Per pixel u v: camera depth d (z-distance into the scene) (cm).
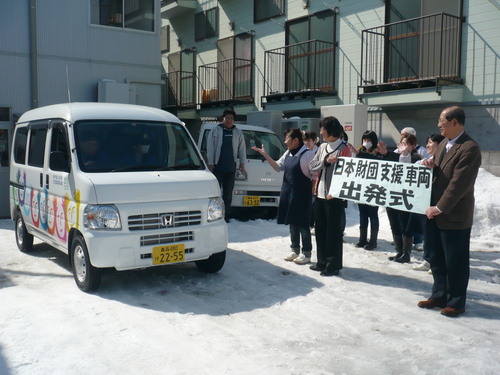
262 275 591
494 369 352
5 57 1089
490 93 1021
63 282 564
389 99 1119
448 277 461
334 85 1329
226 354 379
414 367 356
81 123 565
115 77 1241
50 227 593
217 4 1720
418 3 1130
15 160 730
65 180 548
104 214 495
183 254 528
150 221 514
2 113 1091
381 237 813
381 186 510
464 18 1051
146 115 611
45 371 351
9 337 405
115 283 557
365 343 400
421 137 1146
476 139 1051
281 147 1041
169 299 507
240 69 1641
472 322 445
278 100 1470
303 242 633
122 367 357
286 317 458
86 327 428
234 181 918
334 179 554
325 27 1351
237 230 862
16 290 529
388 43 1186
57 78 1160
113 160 546
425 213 474
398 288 542
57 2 1150
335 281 565
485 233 820
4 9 1083
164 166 569
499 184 937
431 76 1107
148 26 1288
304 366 359
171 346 393
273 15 1513
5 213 1066
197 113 1788
